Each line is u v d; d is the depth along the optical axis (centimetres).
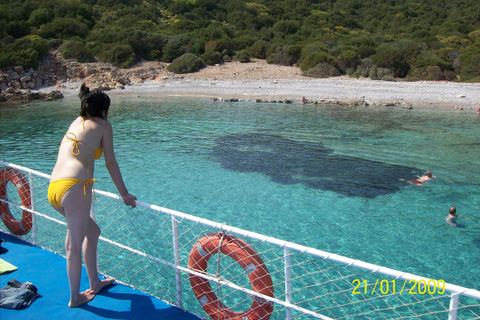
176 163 1205
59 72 3728
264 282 293
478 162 1223
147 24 5125
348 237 715
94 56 3944
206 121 1947
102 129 322
